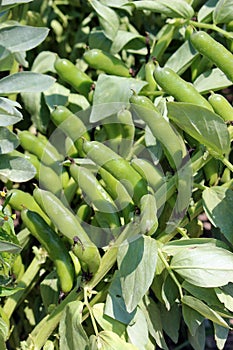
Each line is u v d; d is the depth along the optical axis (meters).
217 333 0.98
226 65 0.96
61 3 1.30
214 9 1.06
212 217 0.96
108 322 0.96
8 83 0.91
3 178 1.16
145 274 0.90
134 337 0.96
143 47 1.20
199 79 1.07
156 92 1.05
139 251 0.91
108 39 1.20
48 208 0.93
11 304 1.06
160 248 0.96
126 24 1.24
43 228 0.98
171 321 1.07
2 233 0.91
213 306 0.97
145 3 1.08
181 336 1.51
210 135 0.91
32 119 1.18
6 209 0.98
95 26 1.31
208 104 0.93
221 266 0.93
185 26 1.18
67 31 1.31
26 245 1.15
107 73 1.12
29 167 0.97
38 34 0.89
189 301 0.94
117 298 0.96
